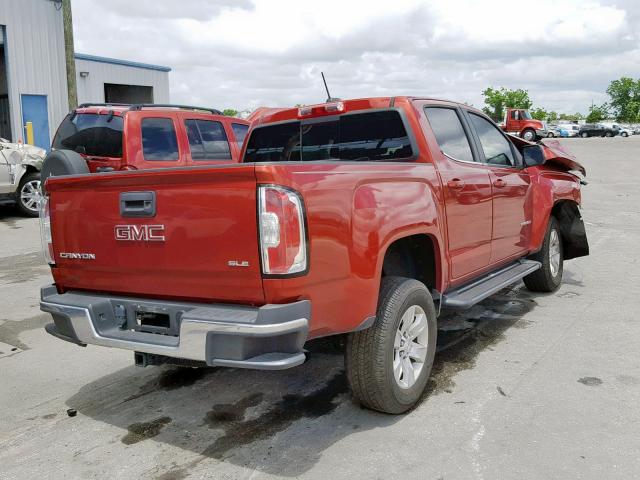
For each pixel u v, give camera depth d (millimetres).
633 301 6242
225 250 3041
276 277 2926
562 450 3262
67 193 3660
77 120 8828
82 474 3197
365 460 3230
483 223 4828
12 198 12445
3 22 18625
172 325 3309
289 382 4371
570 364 4520
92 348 5270
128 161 8250
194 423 3758
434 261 4191
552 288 6590
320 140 4812
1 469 3271
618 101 109625
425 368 3902
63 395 4258
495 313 5926
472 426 3572
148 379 4523
